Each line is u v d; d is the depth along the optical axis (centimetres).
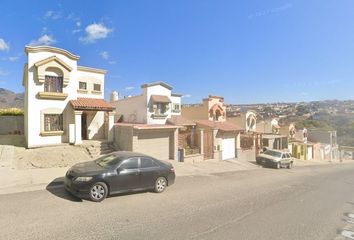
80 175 891
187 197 1062
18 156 1480
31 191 984
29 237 600
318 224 828
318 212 974
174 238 641
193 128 2478
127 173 984
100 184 916
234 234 695
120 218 758
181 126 2147
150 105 2350
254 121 3516
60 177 1202
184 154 2158
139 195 1032
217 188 1300
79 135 1831
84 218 739
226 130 2625
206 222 774
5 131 2183
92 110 1873
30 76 1689
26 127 1755
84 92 2073
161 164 1123
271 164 2603
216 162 2394
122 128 1911
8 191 970
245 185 1454
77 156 1631
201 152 2369
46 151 1606
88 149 1767
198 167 1973
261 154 2784
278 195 1242
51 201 874
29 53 1684
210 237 664
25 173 1221
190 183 1382
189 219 791
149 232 669
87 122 2102
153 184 1075
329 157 5562
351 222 875
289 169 2661
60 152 1623
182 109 3175
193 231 697
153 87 2378
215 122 2820
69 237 611
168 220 769
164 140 2052
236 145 2870
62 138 1814
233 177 1731
